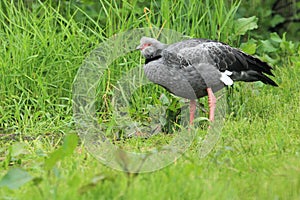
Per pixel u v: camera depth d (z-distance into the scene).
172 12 12.81
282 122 10.74
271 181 7.59
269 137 9.73
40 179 7.04
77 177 7.16
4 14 12.98
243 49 13.12
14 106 11.83
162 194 6.95
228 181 7.59
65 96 12.29
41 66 12.25
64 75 12.34
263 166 8.28
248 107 12.03
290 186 7.25
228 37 13.21
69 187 7.20
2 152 10.23
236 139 9.88
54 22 13.77
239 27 13.38
